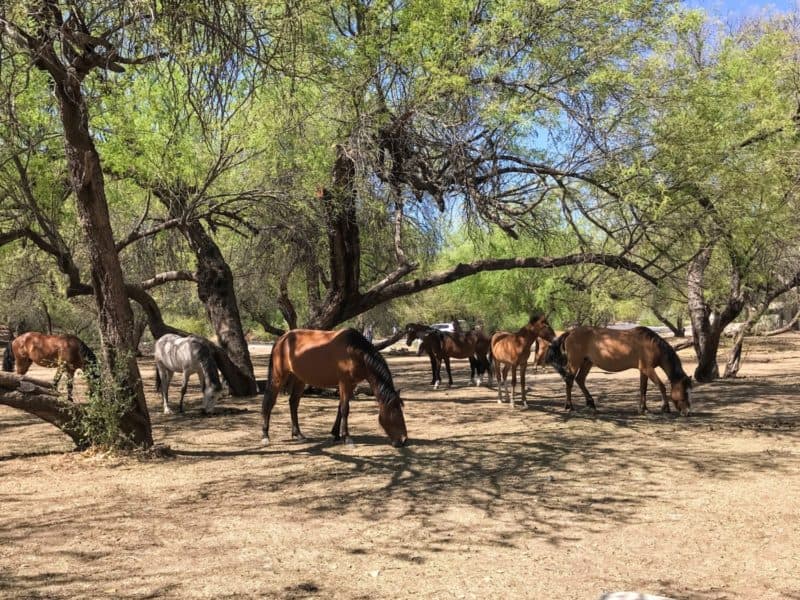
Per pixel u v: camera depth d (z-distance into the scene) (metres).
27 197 10.66
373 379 9.44
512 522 5.88
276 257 17.19
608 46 10.42
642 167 10.75
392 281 14.27
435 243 14.85
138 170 12.01
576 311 30.25
